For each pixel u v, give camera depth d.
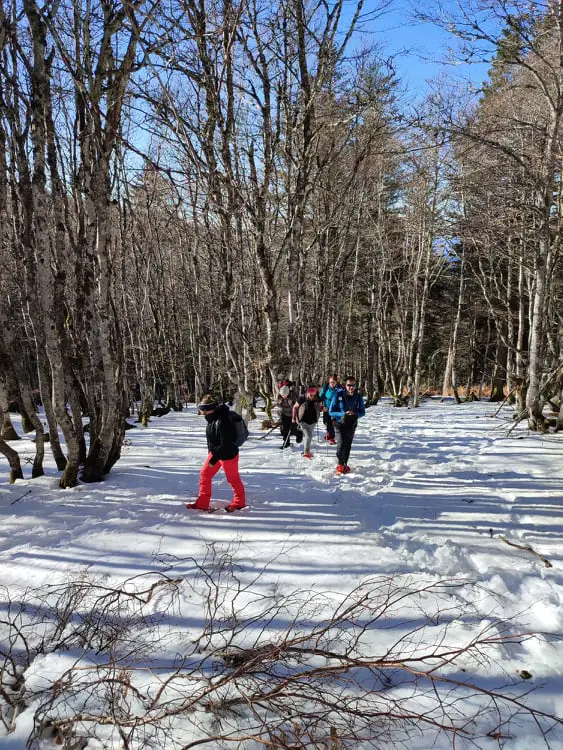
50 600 3.83
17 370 7.56
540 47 11.38
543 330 12.85
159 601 3.74
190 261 21.28
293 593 3.61
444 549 4.62
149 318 21.05
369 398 24.48
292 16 10.66
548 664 2.93
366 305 30.28
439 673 2.88
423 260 25.38
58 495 6.63
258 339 15.86
